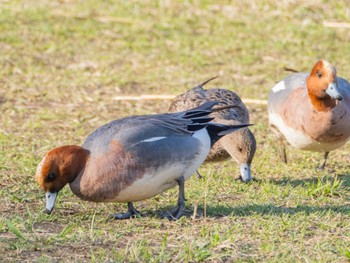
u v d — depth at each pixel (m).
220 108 10.09
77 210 10.05
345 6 22.59
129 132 9.05
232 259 8.25
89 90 17.00
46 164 9.01
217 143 11.77
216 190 11.04
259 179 11.90
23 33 20.56
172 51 19.72
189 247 8.36
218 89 12.76
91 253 8.41
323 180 11.95
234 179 11.70
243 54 19.56
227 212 9.90
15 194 10.56
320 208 10.20
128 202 9.79
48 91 16.81
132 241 8.80
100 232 9.03
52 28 20.94
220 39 20.56
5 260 8.19
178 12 22.62
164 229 9.27
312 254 8.45
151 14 22.41
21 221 9.41
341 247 8.62
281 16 22.20
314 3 22.75
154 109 15.98
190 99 12.36
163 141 9.12
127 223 9.50
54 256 8.34
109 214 9.87
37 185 11.12
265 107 16.20
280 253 8.41
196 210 9.54
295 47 20.09
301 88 12.09
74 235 8.90
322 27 21.48
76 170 9.03
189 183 11.41
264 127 14.88
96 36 20.61
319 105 11.51
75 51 19.50
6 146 13.30
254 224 9.37
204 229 8.90
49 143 13.57
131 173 8.95
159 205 10.30
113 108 15.95
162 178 9.22
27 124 14.64
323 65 11.33
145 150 8.98
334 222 9.52
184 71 18.31
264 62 19.06
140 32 21.03
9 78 17.52
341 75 18.06
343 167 12.80
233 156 11.62
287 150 13.77
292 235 8.95
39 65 18.45
